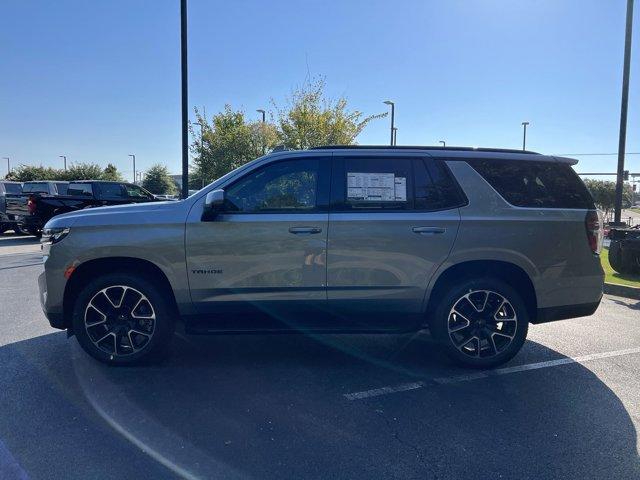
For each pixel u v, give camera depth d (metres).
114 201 18.31
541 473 3.13
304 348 5.53
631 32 12.27
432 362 5.13
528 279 4.90
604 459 3.30
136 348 4.81
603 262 11.55
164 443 3.44
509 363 5.12
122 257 4.68
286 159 4.82
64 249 4.61
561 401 4.20
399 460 3.27
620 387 4.50
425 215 4.73
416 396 4.28
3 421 3.73
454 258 4.75
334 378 4.67
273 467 3.17
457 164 4.87
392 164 4.84
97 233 4.61
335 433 3.61
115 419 3.79
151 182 52.34
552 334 6.18
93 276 4.81
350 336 6.00
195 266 4.63
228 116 19.55
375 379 4.66
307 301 4.72
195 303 4.70
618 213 12.90
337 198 4.74
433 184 4.83
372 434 3.60
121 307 4.79
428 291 4.77
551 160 5.05
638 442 3.52
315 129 16.42
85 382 4.48
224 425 3.71
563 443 3.50
